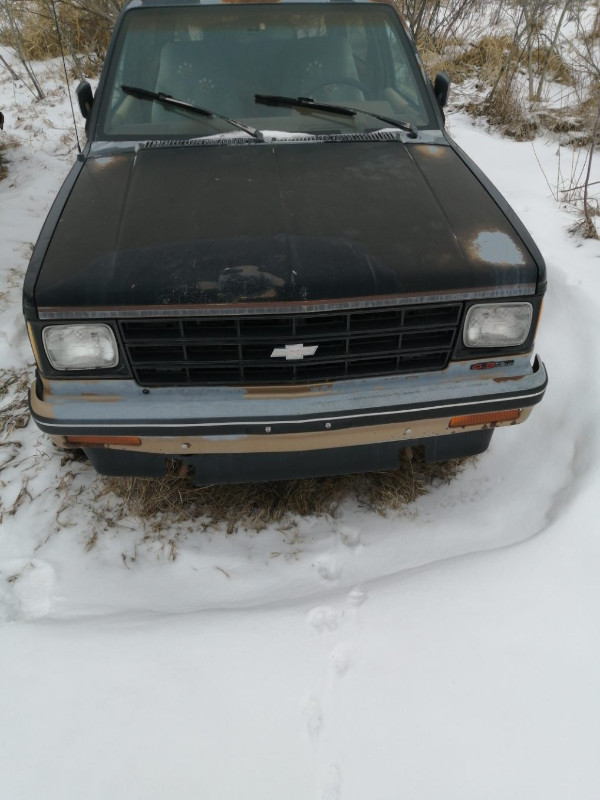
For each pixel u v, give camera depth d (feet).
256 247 6.98
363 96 10.18
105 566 8.23
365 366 7.22
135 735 5.99
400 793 5.56
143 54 10.16
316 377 7.16
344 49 10.28
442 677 6.40
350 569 8.15
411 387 7.29
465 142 19.35
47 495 9.20
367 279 6.68
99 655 6.70
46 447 9.91
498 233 7.38
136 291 6.58
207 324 6.73
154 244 7.09
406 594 7.27
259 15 10.33
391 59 10.44
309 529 8.79
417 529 8.71
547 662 6.50
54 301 6.62
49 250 7.13
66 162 19.51
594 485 8.38
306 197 7.90
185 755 5.84
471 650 6.64
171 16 10.30
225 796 5.57
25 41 27.78
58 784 5.67
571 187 16.03
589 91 21.39
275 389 7.14
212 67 10.05
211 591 7.88
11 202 16.99
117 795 5.58
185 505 9.09
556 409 9.83
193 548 8.50
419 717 6.07
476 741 5.88
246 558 8.37
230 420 7.01
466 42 26.30
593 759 5.74
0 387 11.02
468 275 6.84
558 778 5.62
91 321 6.69
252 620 7.04
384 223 7.43
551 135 19.74
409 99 10.21
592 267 12.52
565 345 10.73
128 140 9.50
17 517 8.89
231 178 8.37
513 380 7.45
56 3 26.68
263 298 6.54
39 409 7.14
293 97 9.96
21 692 6.37
